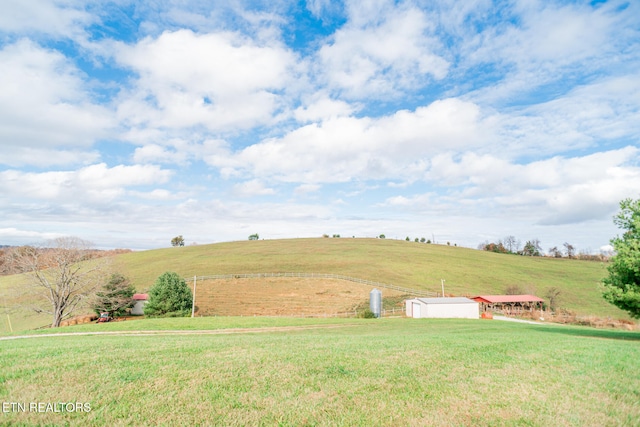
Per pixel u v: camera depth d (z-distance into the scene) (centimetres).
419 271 8869
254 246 12525
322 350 1196
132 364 938
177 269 8950
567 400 707
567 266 10350
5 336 2450
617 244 2416
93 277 4812
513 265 10175
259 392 739
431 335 2006
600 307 6650
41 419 593
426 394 739
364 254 10806
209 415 623
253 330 3086
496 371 912
